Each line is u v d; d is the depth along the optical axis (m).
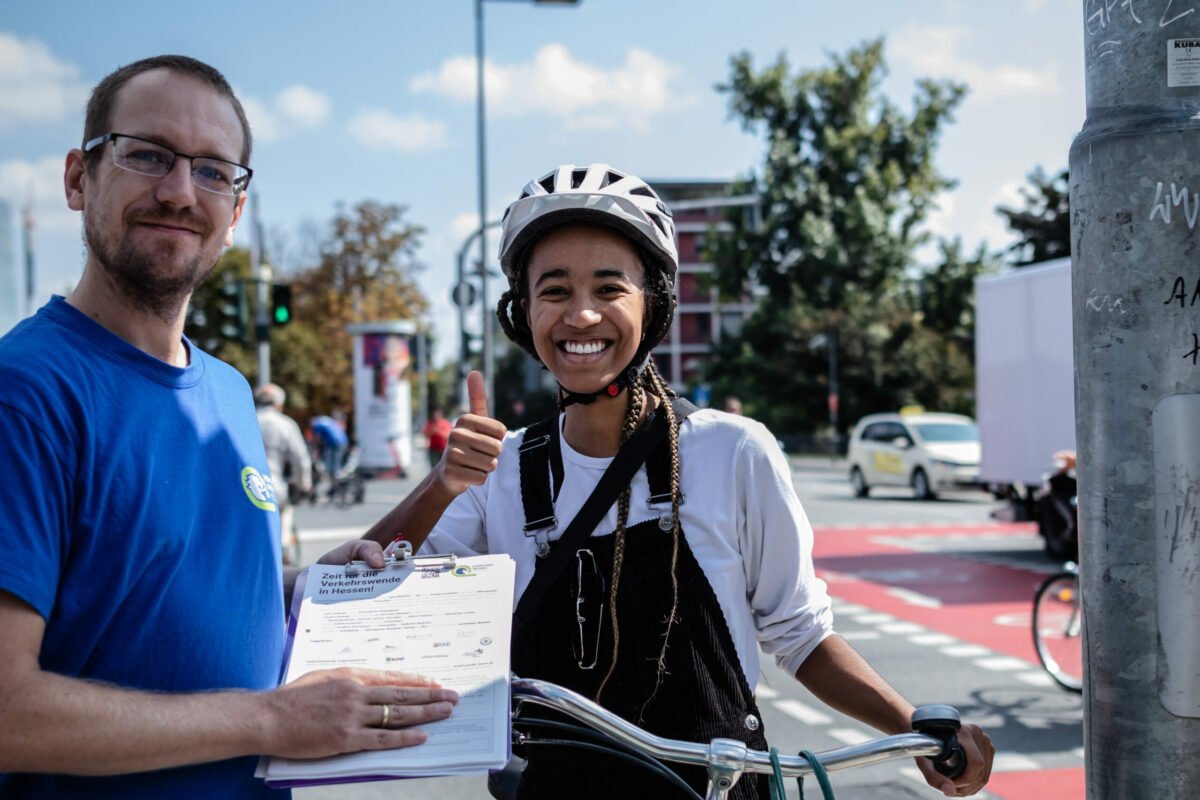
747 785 1.78
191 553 1.50
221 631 1.51
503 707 1.53
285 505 10.60
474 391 1.87
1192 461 1.72
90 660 1.40
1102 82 1.84
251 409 1.75
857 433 23.78
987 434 13.84
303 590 1.80
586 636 1.79
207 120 1.60
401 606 1.67
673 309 1.95
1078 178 1.86
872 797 4.66
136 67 1.61
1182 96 1.77
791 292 44.97
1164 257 1.75
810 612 1.87
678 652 1.76
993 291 13.59
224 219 1.64
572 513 1.88
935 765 1.65
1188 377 1.73
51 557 1.34
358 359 30.06
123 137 1.55
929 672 7.07
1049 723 5.87
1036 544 14.20
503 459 1.99
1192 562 1.72
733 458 1.86
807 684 1.91
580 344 1.86
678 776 1.70
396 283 47.78
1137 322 1.76
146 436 1.48
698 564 1.81
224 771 1.47
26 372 1.39
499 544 1.94
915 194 43.94
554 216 1.83
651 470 1.84
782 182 43.91
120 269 1.55
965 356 45.22
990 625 8.69
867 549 13.85
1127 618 1.76
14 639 1.28
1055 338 12.30
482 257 17.86
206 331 31.23
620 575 1.79
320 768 1.44
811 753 1.59
